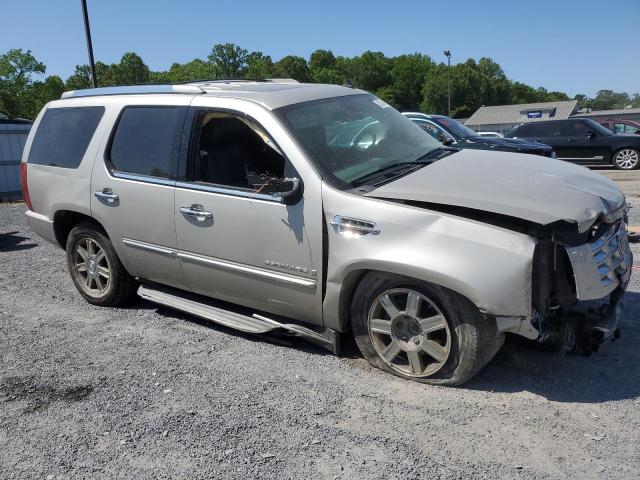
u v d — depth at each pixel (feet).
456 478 9.48
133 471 10.06
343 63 464.24
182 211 14.96
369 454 10.22
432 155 15.01
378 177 13.34
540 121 59.88
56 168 18.21
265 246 13.64
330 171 13.03
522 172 13.12
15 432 11.44
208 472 9.93
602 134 56.59
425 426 11.00
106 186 16.72
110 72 339.57
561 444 10.28
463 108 380.58
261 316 14.85
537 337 11.30
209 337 15.74
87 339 15.93
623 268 12.66
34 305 19.07
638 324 15.07
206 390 12.71
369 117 15.46
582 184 12.69
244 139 14.34
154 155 15.72
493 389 12.19
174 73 403.95
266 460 10.18
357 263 12.21
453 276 11.13
